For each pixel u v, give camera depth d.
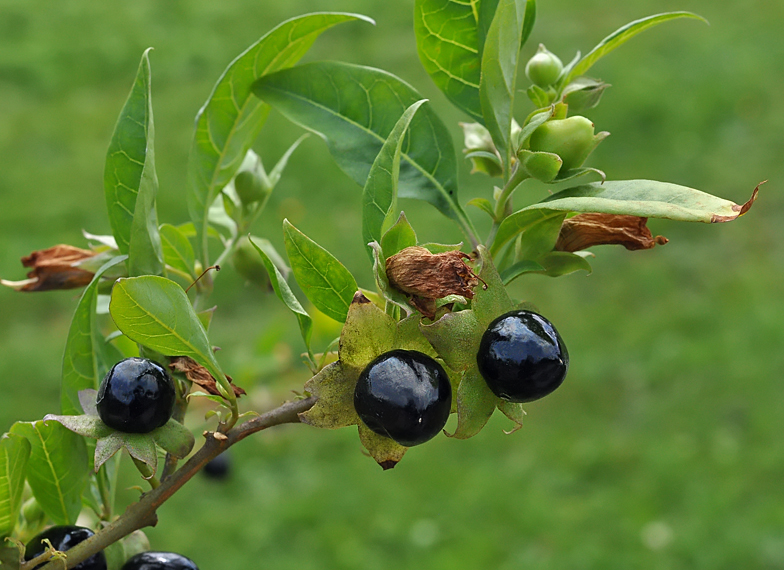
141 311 1.19
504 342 1.15
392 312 1.22
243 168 1.75
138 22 15.45
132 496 5.61
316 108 1.62
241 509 6.53
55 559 1.21
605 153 10.07
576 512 6.37
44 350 7.68
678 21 13.09
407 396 1.11
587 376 7.38
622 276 8.32
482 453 6.96
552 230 1.33
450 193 1.57
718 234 8.68
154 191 1.39
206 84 13.08
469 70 1.60
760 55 11.74
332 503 6.56
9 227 9.27
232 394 1.24
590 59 1.62
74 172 10.43
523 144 1.32
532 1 1.58
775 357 7.30
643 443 6.83
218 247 8.14
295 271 1.27
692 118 10.42
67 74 13.58
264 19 15.52
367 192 1.24
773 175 9.35
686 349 7.47
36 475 1.38
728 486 6.38
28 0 16.66
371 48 13.41
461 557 6.14
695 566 5.93
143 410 1.21
